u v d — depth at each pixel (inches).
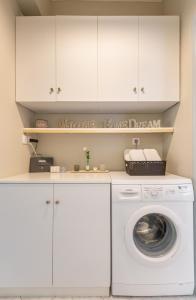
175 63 81.4
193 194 68.2
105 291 68.6
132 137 102.8
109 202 68.2
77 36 81.2
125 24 81.1
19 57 81.2
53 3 100.3
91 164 102.3
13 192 68.1
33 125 101.2
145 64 81.3
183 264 67.1
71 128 92.4
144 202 66.8
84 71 81.4
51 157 98.0
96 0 99.7
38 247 68.1
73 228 68.0
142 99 81.7
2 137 71.9
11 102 78.4
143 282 67.1
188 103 74.8
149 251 69.6
